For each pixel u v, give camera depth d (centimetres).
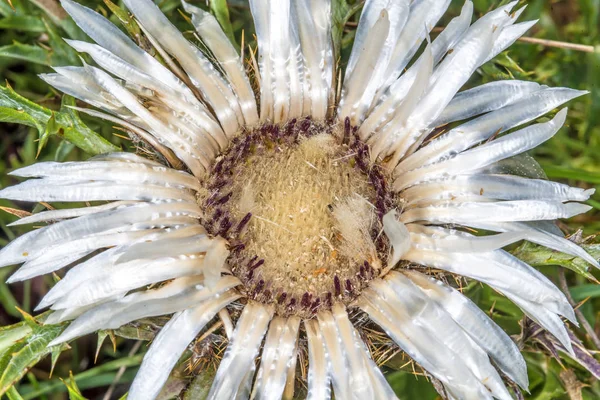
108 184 16
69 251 16
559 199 16
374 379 16
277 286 16
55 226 16
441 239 16
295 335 16
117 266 16
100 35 16
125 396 16
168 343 16
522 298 16
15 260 16
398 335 16
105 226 16
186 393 16
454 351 16
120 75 16
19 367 16
